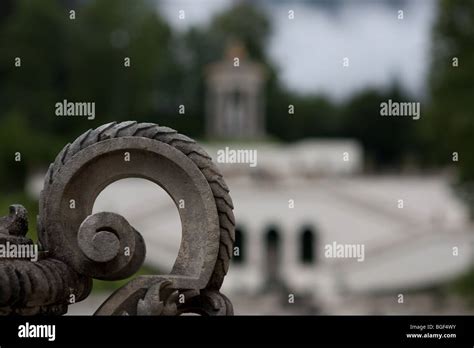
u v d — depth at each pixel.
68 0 87.94
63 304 6.43
